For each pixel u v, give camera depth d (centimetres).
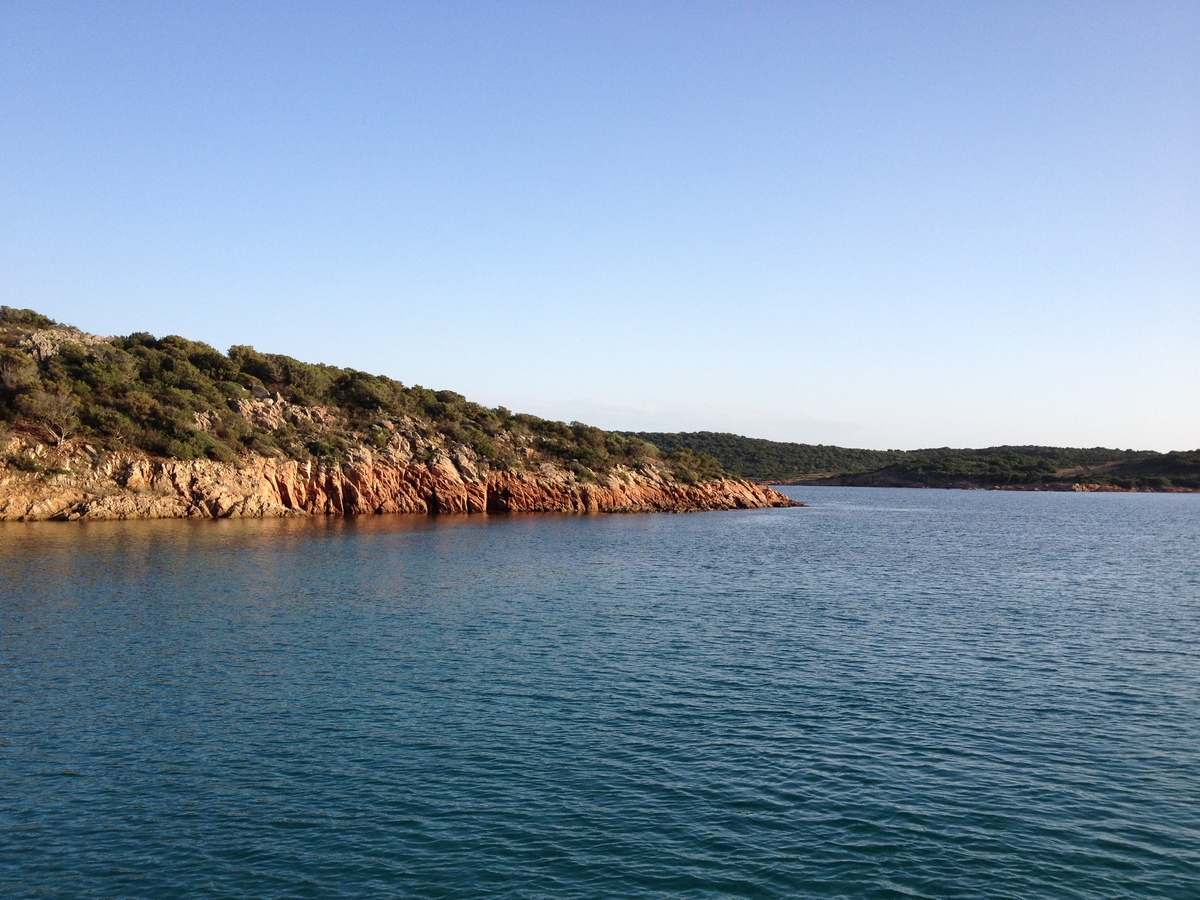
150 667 2920
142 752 2142
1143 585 5381
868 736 2314
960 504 19462
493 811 1831
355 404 12512
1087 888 1543
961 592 4991
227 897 1493
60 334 10944
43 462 8325
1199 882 1566
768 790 1950
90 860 1616
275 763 2080
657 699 2630
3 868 1579
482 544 7462
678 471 15800
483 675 2883
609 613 4084
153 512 8731
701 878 1566
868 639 3550
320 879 1555
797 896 1512
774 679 2880
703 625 3812
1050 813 1845
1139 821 1811
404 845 1681
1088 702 2647
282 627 3600
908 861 1634
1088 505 19238
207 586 4622
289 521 9331
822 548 7906
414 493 11394
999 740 2292
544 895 1505
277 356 12950
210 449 9556
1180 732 2367
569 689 2727
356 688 2708
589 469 13750
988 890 1534
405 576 5244
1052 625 3909
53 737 2236
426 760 2109
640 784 1975
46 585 4506
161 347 11944
